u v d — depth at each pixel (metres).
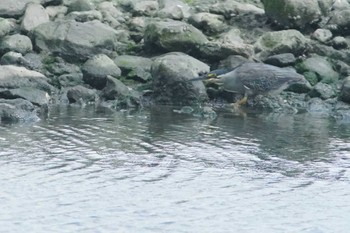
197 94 23.81
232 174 17.50
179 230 14.63
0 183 16.58
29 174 17.12
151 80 24.64
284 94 24.56
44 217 15.02
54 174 17.19
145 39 26.05
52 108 23.11
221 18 27.48
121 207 15.55
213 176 17.36
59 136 19.92
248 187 16.77
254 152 19.06
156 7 28.25
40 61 25.12
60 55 25.36
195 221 15.04
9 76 23.06
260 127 21.45
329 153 19.12
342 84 24.47
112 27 27.02
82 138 19.81
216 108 23.81
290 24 27.16
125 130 20.69
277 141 20.05
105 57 24.81
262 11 27.86
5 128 20.52
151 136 20.19
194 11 28.03
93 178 17.02
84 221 14.89
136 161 18.17
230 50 25.30
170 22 26.20
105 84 24.50
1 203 15.58
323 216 15.43
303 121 22.41
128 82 24.77
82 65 25.28
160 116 22.45
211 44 25.44
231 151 19.09
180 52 25.61
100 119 21.84
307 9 27.02
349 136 20.73
